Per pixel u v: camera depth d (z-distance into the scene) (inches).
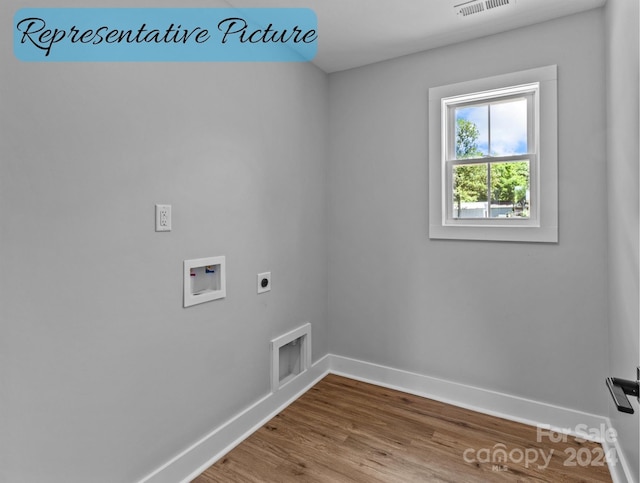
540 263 82.7
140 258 57.8
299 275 98.8
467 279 91.6
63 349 48.2
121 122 54.8
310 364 103.7
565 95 78.8
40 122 45.4
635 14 49.3
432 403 93.7
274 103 88.1
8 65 42.7
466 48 90.0
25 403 44.6
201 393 69.5
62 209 47.7
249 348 81.5
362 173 105.9
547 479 65.3
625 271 59.2
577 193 78.2
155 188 59.9
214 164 71.3
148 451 59.7
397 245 101.1
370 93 103.9
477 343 90.7
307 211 101.9
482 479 65.3
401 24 82.7
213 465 69.6
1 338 42.3
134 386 57.4
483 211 91.2
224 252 74.0
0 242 42.0
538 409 83.4
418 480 65.1
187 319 66.4
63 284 48.0
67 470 49.0
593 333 77.7
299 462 70.3
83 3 50.2
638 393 39.1
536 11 77.4
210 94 70.2
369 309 106.1
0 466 42.7
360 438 78.0
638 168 49.6
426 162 96.0
